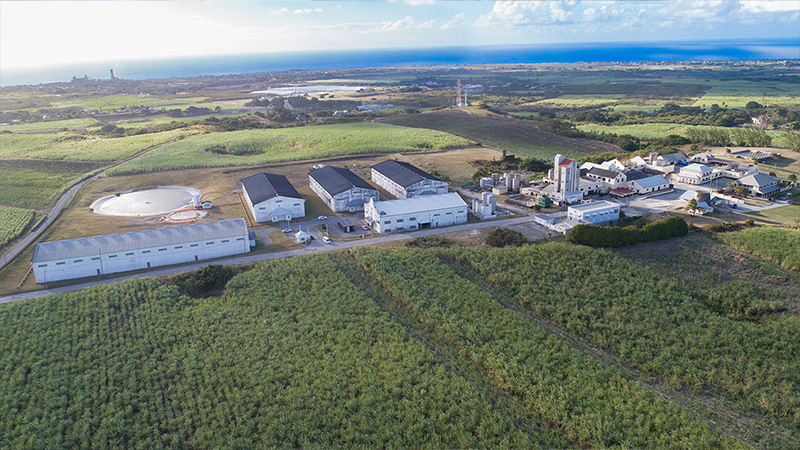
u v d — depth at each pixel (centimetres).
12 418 5181
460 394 5478
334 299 7300
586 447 4841
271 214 10531
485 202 10744
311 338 6462
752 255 8281
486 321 6769
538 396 5388
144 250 8312
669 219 9056
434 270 8038
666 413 5122
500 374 5741
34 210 11469
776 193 11512
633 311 6925
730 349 6100
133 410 5394
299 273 8000
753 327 6494
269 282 7756
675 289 7444
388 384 5600
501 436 4938
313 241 9438
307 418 5175
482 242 9300
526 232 9762
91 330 6625
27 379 5759
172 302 7262
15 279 8025
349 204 11281
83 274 8081
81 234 9900
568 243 9012
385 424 5116
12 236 9731
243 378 5778
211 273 7838
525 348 6153
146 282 7694
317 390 5544
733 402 5334
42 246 8169
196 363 6006
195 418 5209
